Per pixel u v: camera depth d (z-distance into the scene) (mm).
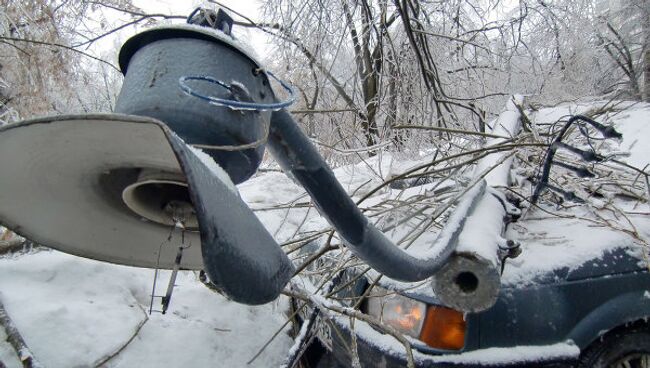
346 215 1315
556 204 3152
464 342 2225
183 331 2973
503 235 2512
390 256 1465
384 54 7145
